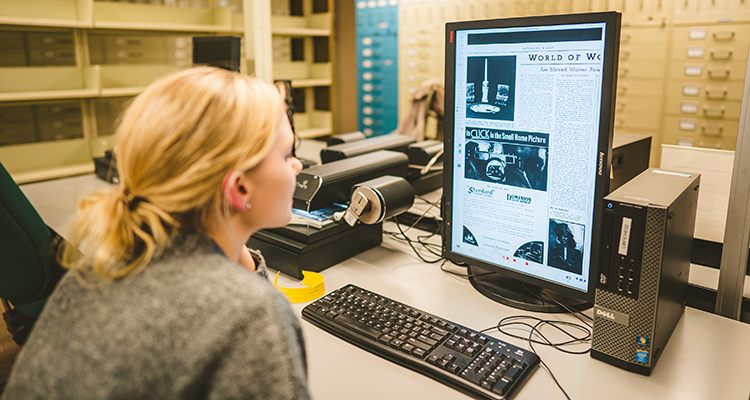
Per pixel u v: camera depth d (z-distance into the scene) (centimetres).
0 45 338
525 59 97
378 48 453
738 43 277
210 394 42
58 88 365
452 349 84
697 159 114
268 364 42
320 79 519
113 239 47
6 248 118
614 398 75
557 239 100
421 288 112
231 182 49
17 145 351
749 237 97
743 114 94
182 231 49
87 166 372
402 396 76
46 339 46
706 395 76
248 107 49
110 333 43
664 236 76
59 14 358
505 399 73
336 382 79
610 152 90
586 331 95
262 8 250
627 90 325
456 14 385
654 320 78
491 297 107
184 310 43
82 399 42
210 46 209
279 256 120
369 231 135
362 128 488
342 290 105
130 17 394
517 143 102
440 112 231
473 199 112
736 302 100
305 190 128
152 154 47
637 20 309
